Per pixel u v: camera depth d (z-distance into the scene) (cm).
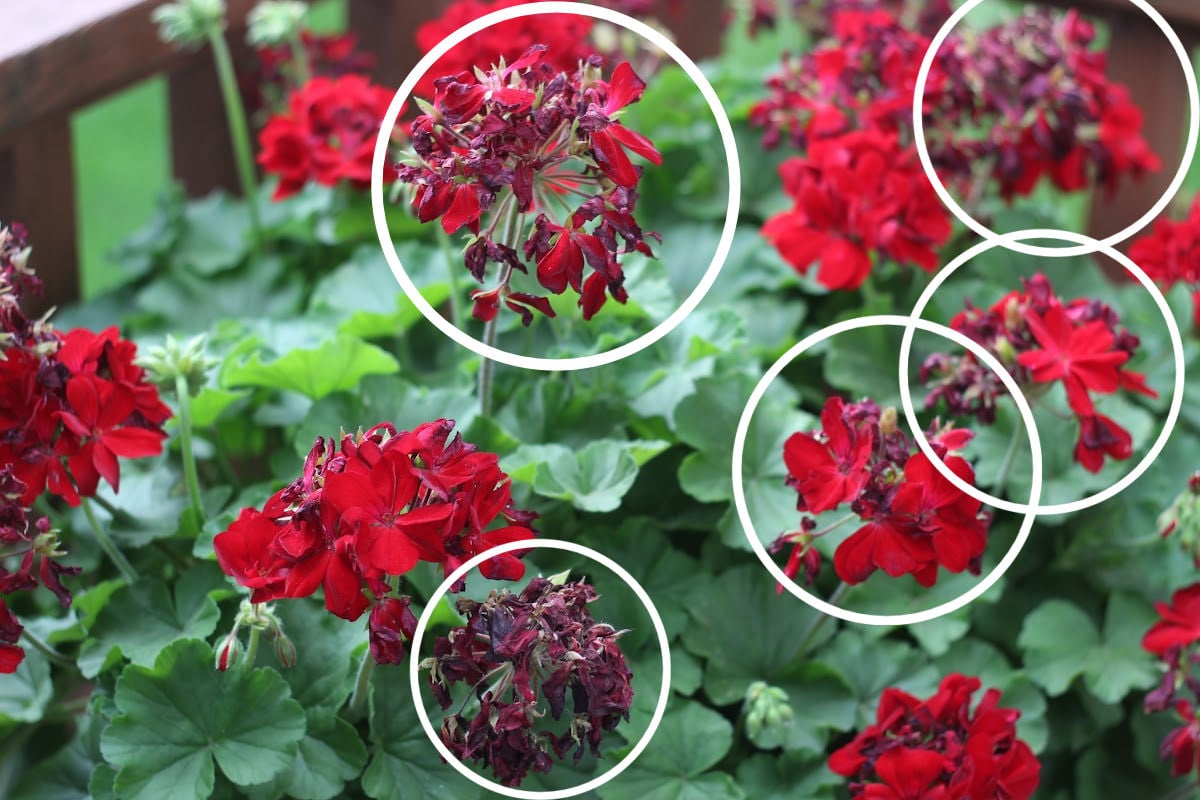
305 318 197
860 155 177
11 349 127
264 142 189
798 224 178
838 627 165
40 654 156
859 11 209
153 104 434
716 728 149
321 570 106
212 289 218
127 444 133
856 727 158
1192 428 202
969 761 126
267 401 176
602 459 159
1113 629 170
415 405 166
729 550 168
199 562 159
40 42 190
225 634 146
